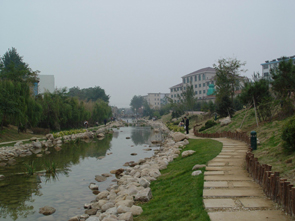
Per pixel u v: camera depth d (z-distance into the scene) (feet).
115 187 35.91
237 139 55.31
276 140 37.19
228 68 114.01
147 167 44.73
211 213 17.72
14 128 108.99
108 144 93.66
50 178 43.73
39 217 26.76
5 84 90.74
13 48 217.15
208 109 147.64
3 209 29.12
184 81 314.96
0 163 57.11
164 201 23.63
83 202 31.37
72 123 160.97
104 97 368.27
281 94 57.93
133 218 20.92
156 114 323.16
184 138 72.54
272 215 16.92
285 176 22.35
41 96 131.13
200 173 28.73
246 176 26.30
